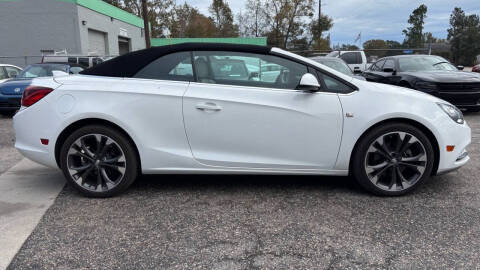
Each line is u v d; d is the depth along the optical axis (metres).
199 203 3.36
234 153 3.40
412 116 3.31
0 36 22.00
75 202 3.39
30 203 3.36
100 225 2.91
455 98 7.63
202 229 2.85
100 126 3.36
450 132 3.40
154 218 3.04
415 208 3.21
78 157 3.48
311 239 2.69
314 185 3.82
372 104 3.33
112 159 3.43
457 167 3.51
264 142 3.37
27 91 3.50
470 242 2.62
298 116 3.31
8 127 7.61
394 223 2.92
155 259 2.43
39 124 3.40
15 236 2.73
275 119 3.31
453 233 2.75
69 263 2.38
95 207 3.27
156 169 3.43
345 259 2.42
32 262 2.39
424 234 2.74
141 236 2.74
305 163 3.42
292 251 2.52
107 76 3.46
